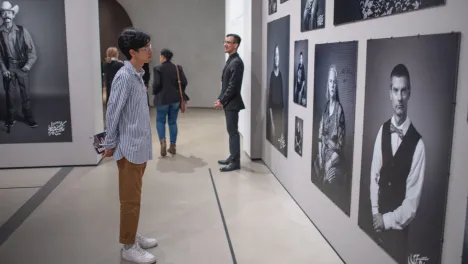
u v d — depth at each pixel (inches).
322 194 124.0
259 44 203.0
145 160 105.4
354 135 100.3
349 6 100.7
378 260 89.9
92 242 122.2
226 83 187.3
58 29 191.6
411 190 76.7
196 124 322.3
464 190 63.3
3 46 190.1
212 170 195.8
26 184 175.5
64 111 198.1
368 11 91.1
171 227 132.3
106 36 417.7
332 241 117.0
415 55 74.0
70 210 147.0
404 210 79.0
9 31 189.3
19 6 187.9
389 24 82.9
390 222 84.3
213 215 141.9
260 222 135.7
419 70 73.1
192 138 269.7
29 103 195.6
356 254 101.1
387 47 83.4
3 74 192.2
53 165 201.3
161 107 214.7
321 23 120.4
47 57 193.2
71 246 119.6
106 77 254.2
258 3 199.8
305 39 135.8
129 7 416.5
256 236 125.5
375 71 88.7
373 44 89.2
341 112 107.7
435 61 68.6
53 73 194.7
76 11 191.2
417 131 74.2
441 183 68.1
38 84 194.9
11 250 116.9
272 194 162.4
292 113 154.2
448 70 65.5
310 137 133.7
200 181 179.2
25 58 191.9
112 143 101.7
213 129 302.0
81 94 197.6
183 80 217.9
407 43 76.4
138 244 114.5
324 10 117.6
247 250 116.6
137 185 106.6
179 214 142.9
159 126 218.2
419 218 74.5
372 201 91.8
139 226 132.9
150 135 107.8
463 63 62.6
